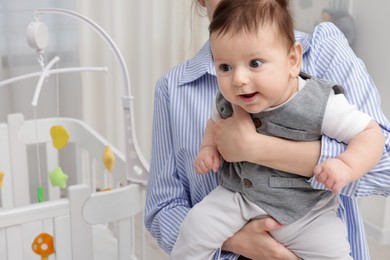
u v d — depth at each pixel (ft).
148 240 8.52
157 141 3.78
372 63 8.54
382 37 8.28
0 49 8.30
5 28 8.26
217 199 3.18
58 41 8.64
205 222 3.13
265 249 3.05
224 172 3.22
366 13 8.50
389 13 8.09
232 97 2.74
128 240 5.22
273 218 3.02
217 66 2.78
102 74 8.87
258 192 3.02
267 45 2.64
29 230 6.44
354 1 8.69
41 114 8.79
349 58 3.37
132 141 5.18
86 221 4.84
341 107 2.75
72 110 9.02
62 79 8.82
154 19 8.87
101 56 8.80
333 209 3.08
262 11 2.66
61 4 8.51
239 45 2.65
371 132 2.67
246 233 3.11
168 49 9.12
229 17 2.69
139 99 9.25
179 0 8.84
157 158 3.77
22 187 7.06
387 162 2.76
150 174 3.86
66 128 7.04
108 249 6.09
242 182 3.07
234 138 2.89
